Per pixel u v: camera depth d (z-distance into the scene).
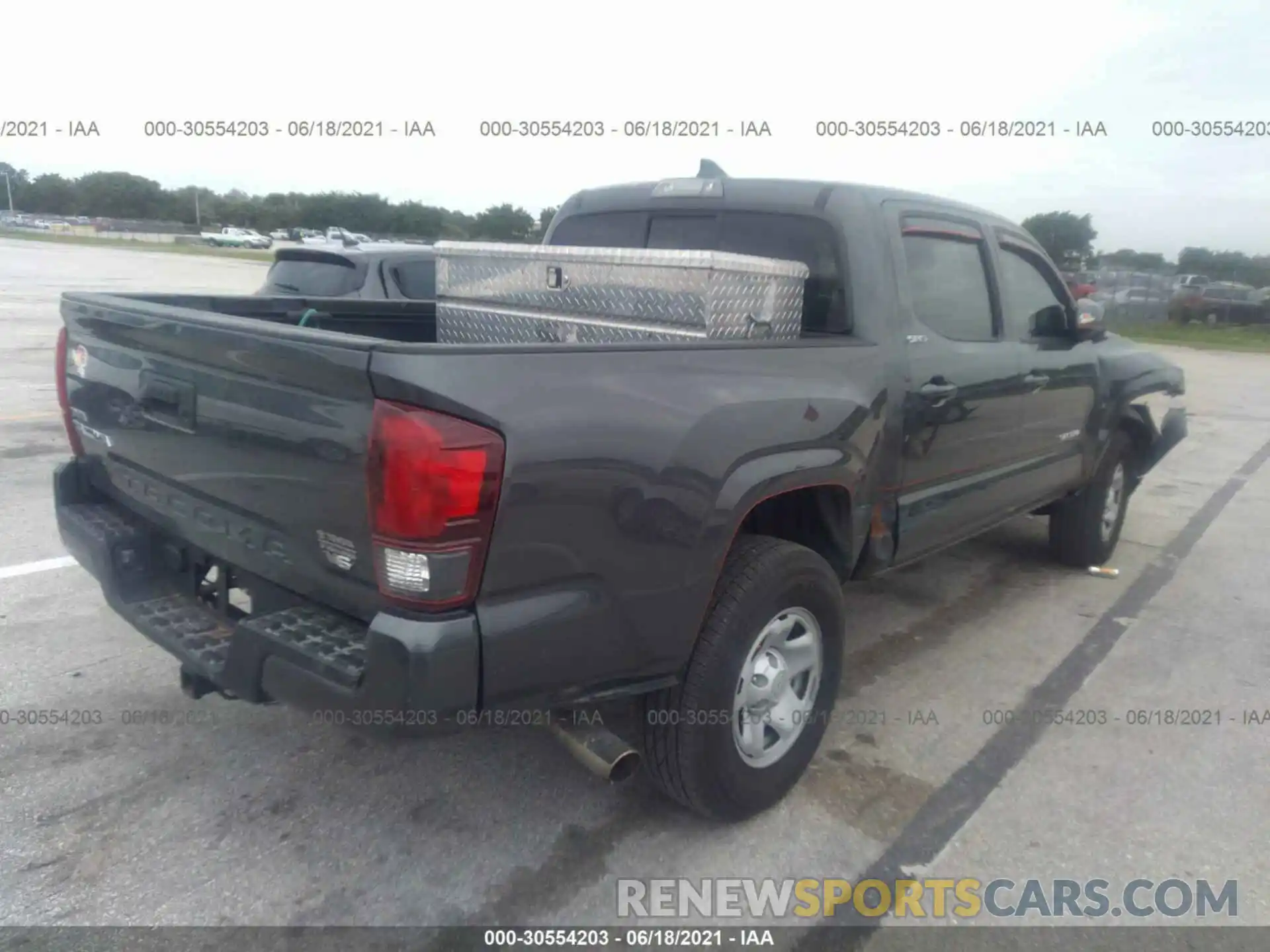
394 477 2.21
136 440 3.09
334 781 3.31
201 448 2.79
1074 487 5.44
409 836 3.04
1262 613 5.34
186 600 3.17
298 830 3.04
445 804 3.22
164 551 3.23
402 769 3.41
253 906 2.71
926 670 4.45
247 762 3.40
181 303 3.66
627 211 4.43
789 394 3.04
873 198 3.76
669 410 2.64
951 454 4.02
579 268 3.55
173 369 2.85
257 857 2.91
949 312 4.07
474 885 2.84
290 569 2.64
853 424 3.31
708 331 3.22
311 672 2.41
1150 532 6.98
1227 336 26.88
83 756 3.38
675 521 2.66
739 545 3.07
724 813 3.07
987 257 4.36
